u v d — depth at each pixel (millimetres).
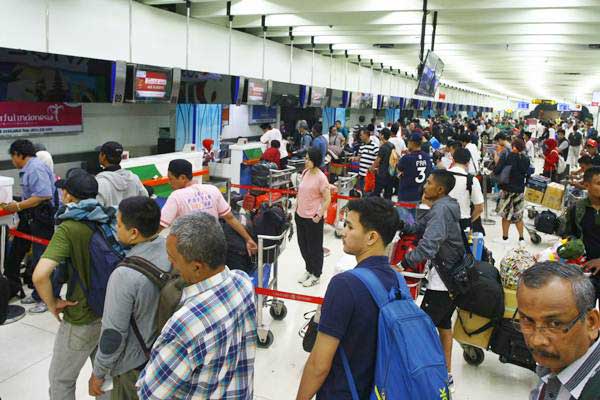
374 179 8758
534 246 7457
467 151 4859
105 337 2027
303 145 11625
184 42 8070
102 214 2443
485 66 16344
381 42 10586
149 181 6539
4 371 3537
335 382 1737
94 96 6035
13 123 6699
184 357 1623
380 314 1670
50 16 5715
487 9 6750
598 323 1177
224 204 3688
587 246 3535
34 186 4371
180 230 1710
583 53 12375
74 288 2426
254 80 9484
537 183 8211
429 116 27953
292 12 7352
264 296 4219
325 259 6461
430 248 3078
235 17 9008
